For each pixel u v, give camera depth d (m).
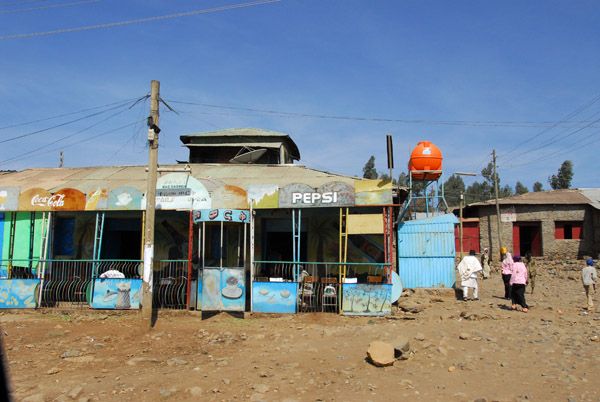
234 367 8.20
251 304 13.09
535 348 8.94
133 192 14.16
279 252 16.56
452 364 8.05
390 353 8.09
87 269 14.92
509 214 30.14
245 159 20.56
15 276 15.02
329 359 8.45
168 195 13.91
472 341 9.47
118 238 17.58
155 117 12.16
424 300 14.79
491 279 25.19
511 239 29.92
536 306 13.66
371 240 15.11
